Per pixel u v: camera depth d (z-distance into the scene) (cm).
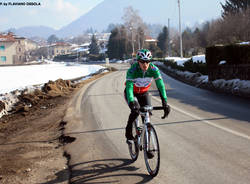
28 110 1077
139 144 421
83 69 5009
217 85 1403
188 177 374
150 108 382
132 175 390
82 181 381
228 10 4722
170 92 1347
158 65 4938
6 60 8844
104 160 459
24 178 409
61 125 770
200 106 917
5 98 1239
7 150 577
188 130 621
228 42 3966
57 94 1501
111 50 10406
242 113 768
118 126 706
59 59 16138
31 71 4541
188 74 2180
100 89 1664
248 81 1213
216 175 375
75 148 541
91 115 873
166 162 434
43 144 600
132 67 393
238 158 432
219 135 566
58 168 442
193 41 7638
